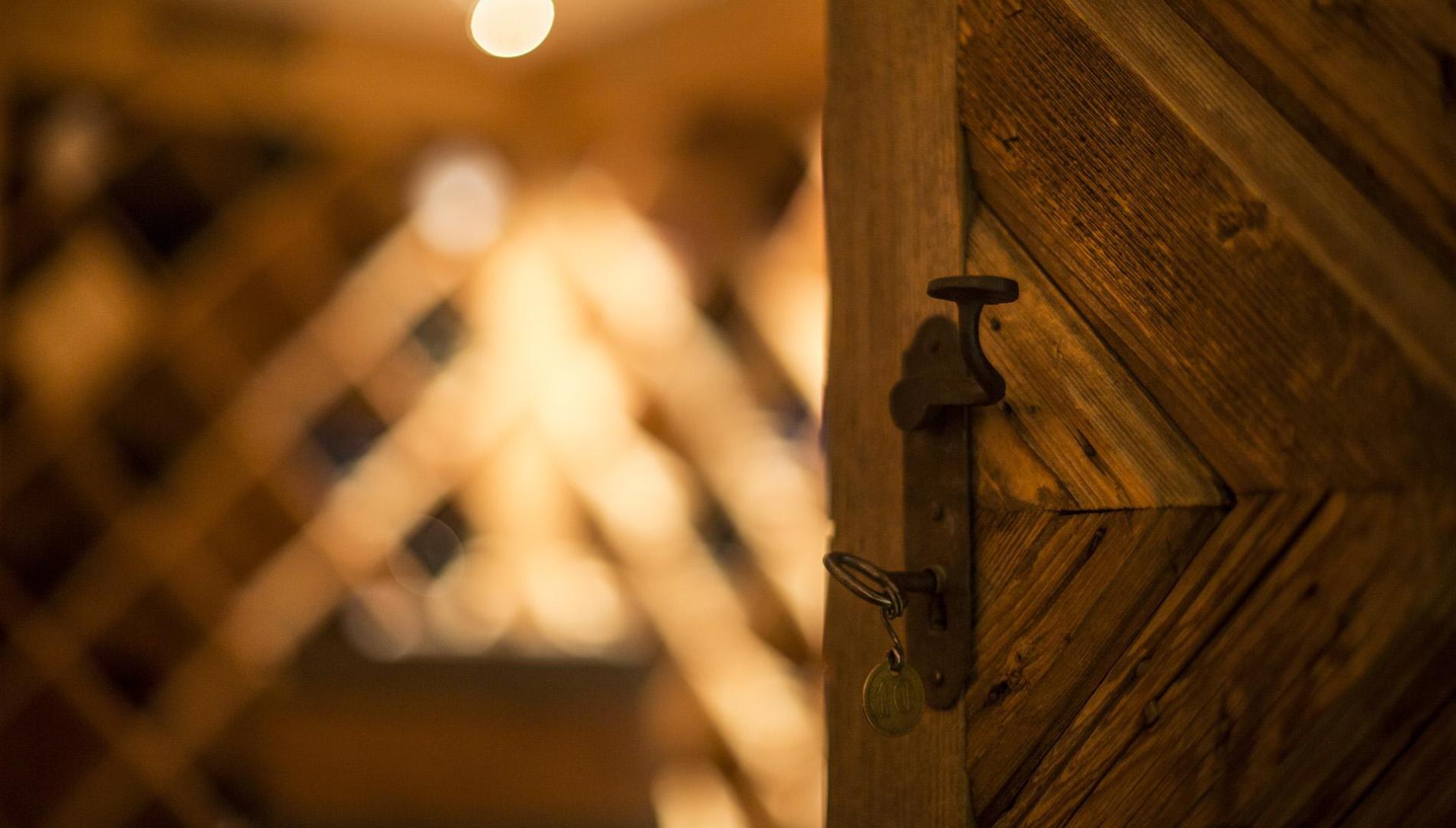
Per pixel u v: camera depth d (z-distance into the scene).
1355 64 0.97
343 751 2.52
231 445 3.17
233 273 3.17
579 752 2.52
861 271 1.25
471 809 2.49
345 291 3.30
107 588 3.04
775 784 3.19
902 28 1.22
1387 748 0.96
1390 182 0.96
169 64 3.02
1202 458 1.05
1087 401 1.11
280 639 3.19
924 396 1.18
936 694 1.18
